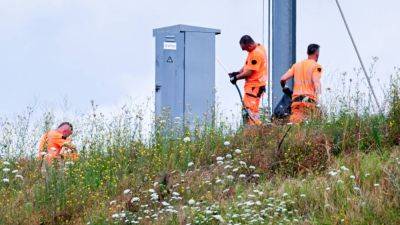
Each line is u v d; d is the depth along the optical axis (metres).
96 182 37.38
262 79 44.41
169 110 45.75
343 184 32.06
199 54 51.91
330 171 34.22
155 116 43.72
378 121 38.62
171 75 51.81
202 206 32.84
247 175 36.41
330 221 29.33
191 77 51.75
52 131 41.97
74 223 33.22
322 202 31.23
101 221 32.41
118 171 38.72
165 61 52.03
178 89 51.66
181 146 40.25
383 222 28.83
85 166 38.88
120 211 33.62
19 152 42.00
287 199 32.22
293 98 42.75
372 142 37.19
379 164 33.50
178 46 51.81
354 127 38.59
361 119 39.25
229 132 41.66
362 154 35.69
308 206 31.42
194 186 35.12
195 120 43.34
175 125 43.62
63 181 36.66
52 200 35.31
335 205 30.94
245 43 44.41
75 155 41.00
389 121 38.50
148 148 41.09
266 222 30.05
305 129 39.22
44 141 41.88
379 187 31.11
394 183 30.72
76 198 35.59
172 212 31.80
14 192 36.97
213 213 31.62
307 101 42.25
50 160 40.31
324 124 39.59
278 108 44.34
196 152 39.91
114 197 35.56
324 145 37.09
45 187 36.22
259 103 44.31
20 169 40.38
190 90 51.69
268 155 37.50
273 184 34.66
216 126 42.16
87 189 36.34
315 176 34.41
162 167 38.41
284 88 43.69
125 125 42.78
